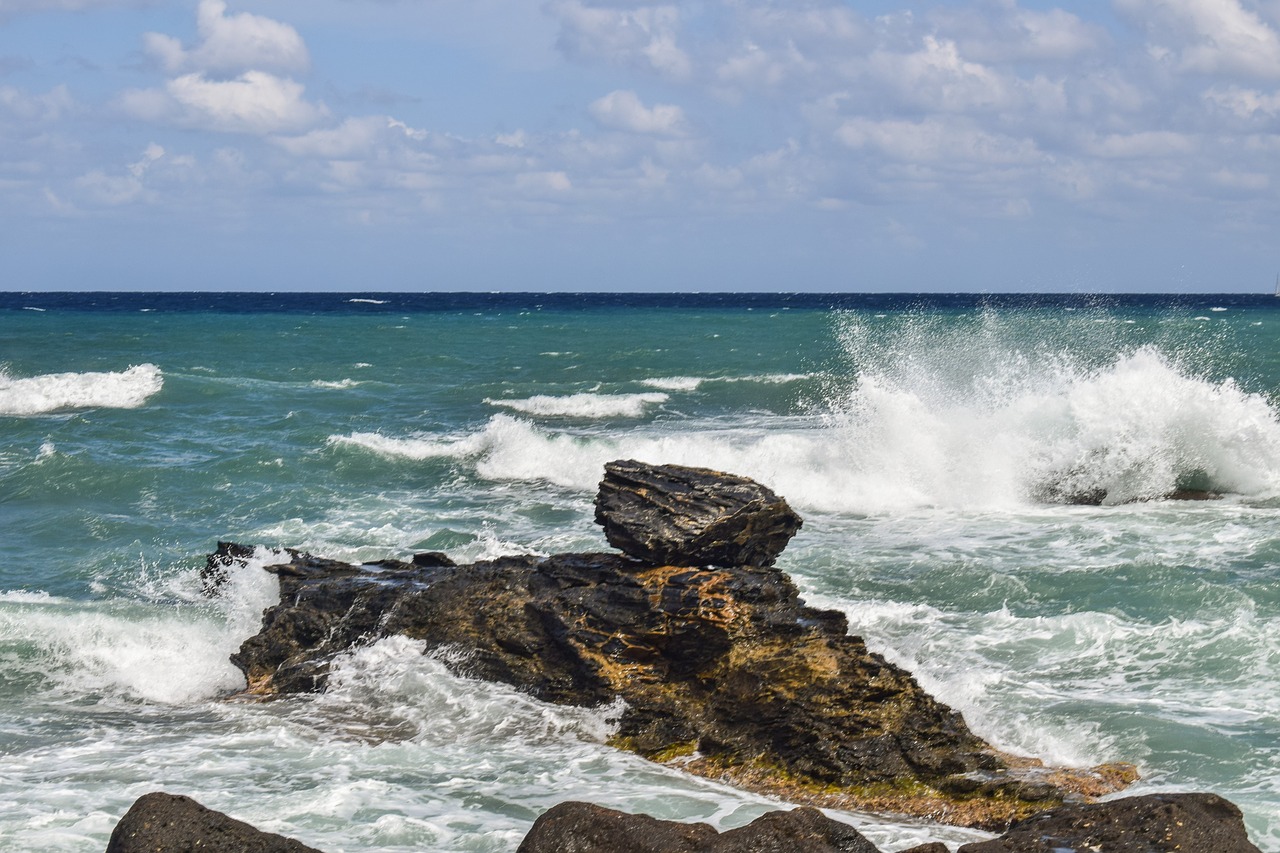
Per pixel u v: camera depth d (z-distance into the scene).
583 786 8.77
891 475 20.05
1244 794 8.34
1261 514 17.38
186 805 6.37
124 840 6.18
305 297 173.88
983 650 11.59
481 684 10.52
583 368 41.28
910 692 9.31
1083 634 11.84
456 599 11.22
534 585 11.09
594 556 11.32
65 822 7.88
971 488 19.50
